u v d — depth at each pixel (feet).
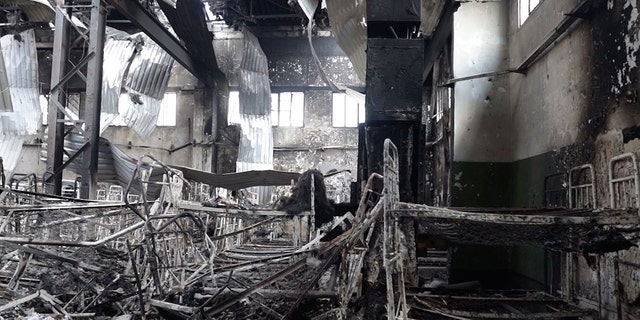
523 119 27.81
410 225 12.35
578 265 20.35
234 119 66.74
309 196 25.67
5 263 20.34
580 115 20.68
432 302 17.46
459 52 30.60
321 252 14.70
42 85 66.39
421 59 18.76
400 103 18.60
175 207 20.06
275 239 43.32
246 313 17.38
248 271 23.12
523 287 26.50
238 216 25.45
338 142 64.90
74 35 49.16
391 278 11.76
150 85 58.08
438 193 37.83
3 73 48.70
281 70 65.87
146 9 43.19
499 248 28.96
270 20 64.54
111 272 17.65
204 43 56.59
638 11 16.55
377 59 18.80
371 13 19.45
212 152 65.10
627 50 17.11
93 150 35.70
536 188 25.49
